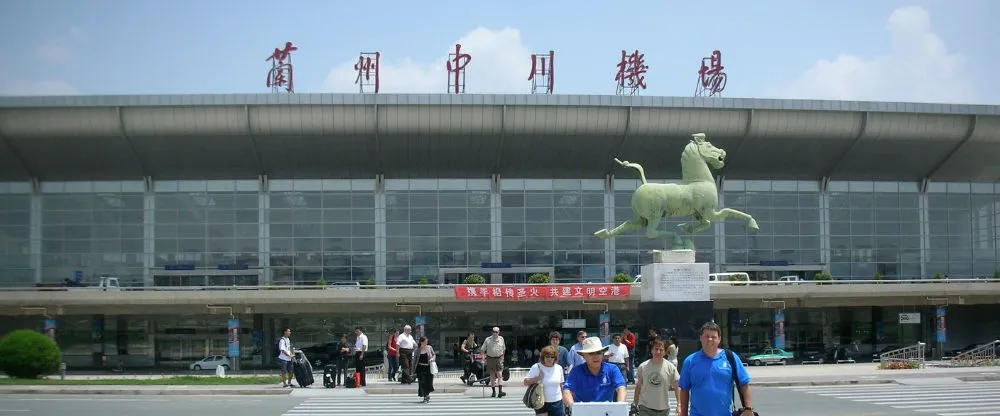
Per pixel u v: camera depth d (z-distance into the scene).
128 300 52.34
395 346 32.88
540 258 66.88
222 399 26.73
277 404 25.11
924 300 56.16
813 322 64.06
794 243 68.44
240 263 65.75
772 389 29.59
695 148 32.75
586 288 52.00
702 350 11.45
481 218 66.94
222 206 66.25
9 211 65.44
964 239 70.00
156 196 66.00
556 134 63.53
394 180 66.88
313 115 62.06
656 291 30.50
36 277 65.00
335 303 52.69
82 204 65.75
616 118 63.34
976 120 65.62
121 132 62.16
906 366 39.75
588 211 67.50
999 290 56.03
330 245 66.25
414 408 23.95
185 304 52.53
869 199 69.50
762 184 68.62
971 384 31.28
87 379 34.72
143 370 55.69
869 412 22.89
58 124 61.91
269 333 59.28
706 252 68.00
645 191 32.16
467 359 30.58
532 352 60.22
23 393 28.80
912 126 65.44
